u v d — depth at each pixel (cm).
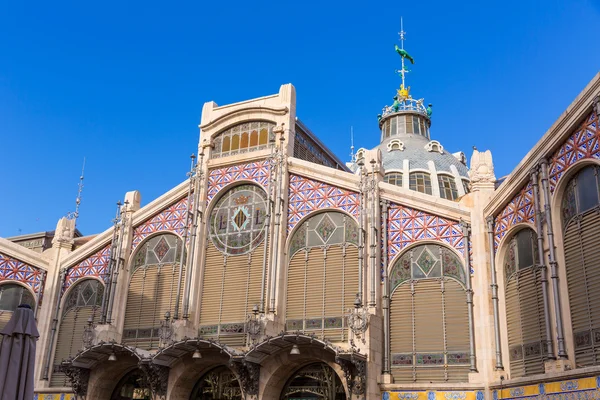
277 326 3064
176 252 3528
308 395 3000
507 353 2658
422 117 6838
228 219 3469
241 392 3017
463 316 2822
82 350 3114
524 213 2598
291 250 3253
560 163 2381
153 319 3438
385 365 2844
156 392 3084
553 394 2255
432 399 2717
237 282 3306
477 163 3002
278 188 3322
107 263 3681
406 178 5788
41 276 3800
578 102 2255
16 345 1934
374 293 2930
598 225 2175
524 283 2584
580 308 2223
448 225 2973
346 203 3197
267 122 3559
